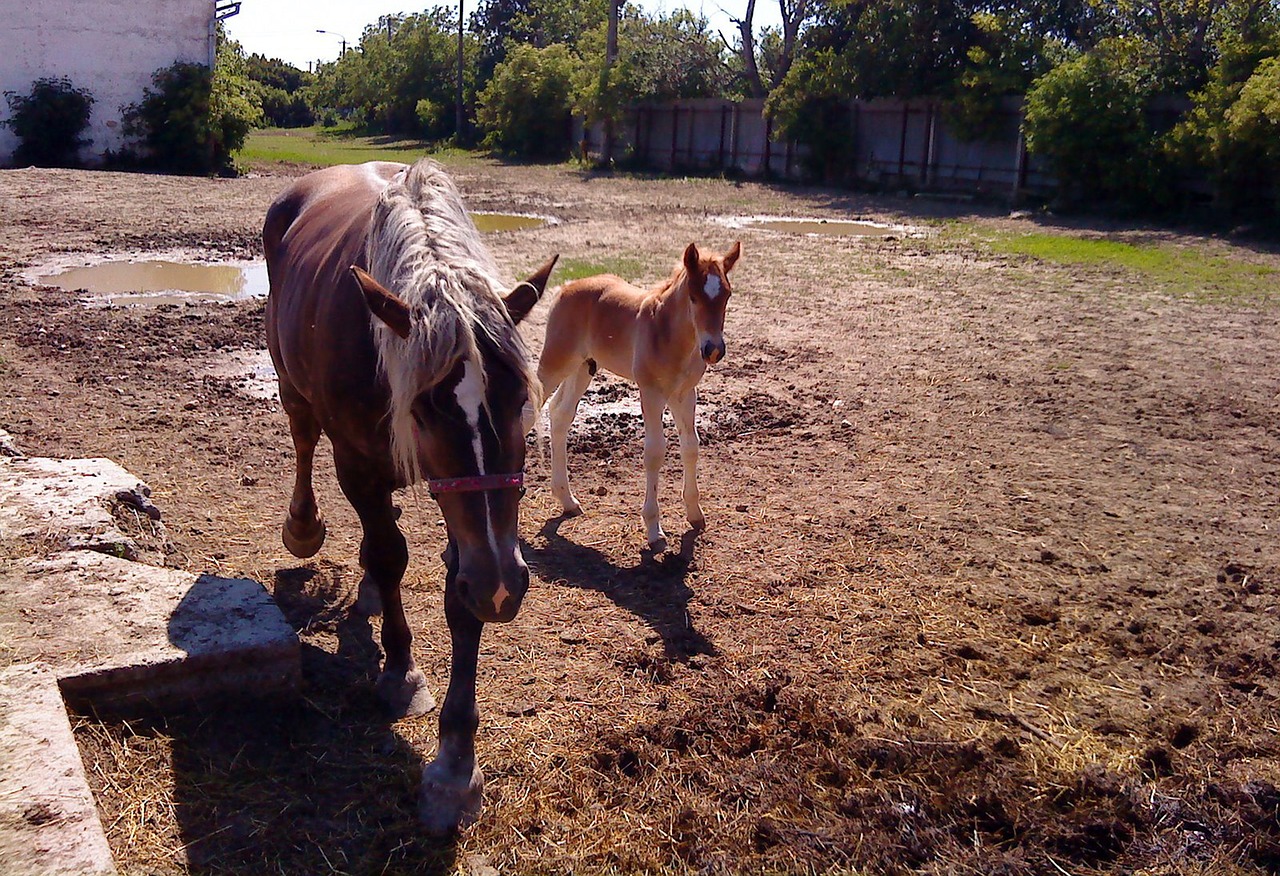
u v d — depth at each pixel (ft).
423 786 10.70
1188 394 28.84
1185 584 17.08
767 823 10.84
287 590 15.79
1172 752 12.28
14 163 91.35
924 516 19.94
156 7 93.97
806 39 104.58
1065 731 12.76
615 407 27.07
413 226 10.99
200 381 27.63
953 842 10.72
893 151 95.20
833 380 30.07
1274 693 13.79
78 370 27.99
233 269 45.27
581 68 126.31
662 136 116.78
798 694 13.30
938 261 52.47
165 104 94.22
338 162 116.06
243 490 20.11
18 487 16.02
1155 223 68.03
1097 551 18.39
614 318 18.47
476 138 164.66
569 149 132.16
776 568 17.46
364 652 14.02
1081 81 72.59
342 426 11.80
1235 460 23.52
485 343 9.62
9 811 8.80
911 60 89.86
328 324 11.85
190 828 10.03
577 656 14.29
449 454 9.40
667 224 65.00
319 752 11.62
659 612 15.76
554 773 11.51
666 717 12.71
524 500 20.62
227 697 11.93
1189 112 67.21
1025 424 26.17
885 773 11.85
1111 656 14.73
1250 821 11.14
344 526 18.57
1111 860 10.63
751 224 66.85
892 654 14.60
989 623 15.60
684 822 10.80
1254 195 65.00
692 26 116.47
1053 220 70.49
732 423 25.82
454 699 10.73
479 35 206.39
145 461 21.39
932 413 27.04
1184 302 42.06
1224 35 69.41
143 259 46.50
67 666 11.02
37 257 45.62
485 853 10.21
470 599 9.41
